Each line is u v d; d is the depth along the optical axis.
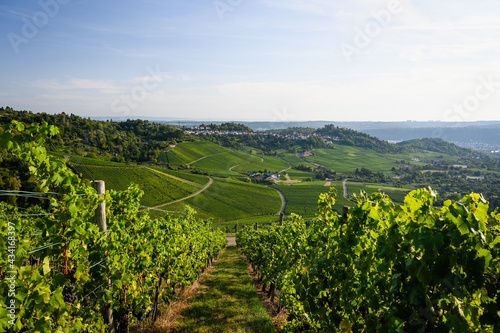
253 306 7.03
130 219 4.85
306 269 3.92
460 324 1.82
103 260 3.69
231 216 68.50
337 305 3.22
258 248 11.96
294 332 4.69
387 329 2.22
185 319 5.75
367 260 2.73
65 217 2.91
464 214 1.90
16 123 2.69
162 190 71.69
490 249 1.90
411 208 2.21
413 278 2.10
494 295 1.85
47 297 2.43
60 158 2.99
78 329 2.88
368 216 3.04
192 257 8.59
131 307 4.38
